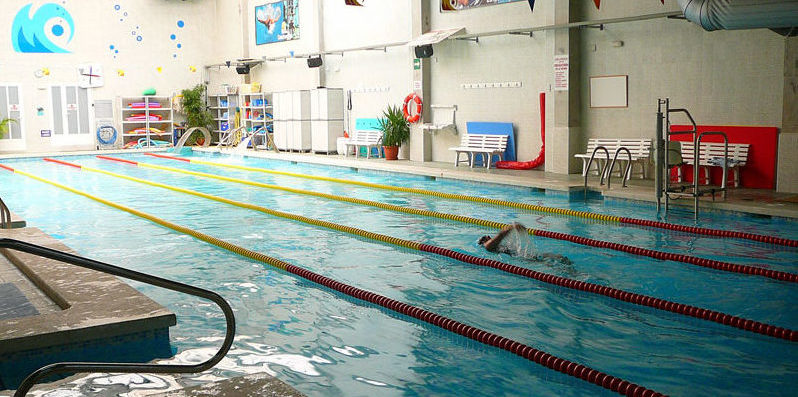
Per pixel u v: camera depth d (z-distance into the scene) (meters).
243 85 23.58
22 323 4.41
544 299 5.78
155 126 25.38
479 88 15.67
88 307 4.77
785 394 3.81
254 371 4.30
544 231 8.50
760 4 9.23
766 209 8.97
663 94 12.25
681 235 8.23
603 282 6.18
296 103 20.81
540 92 14.30
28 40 22.58
